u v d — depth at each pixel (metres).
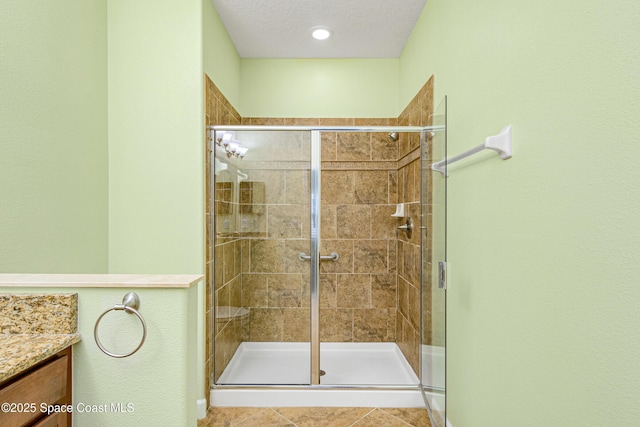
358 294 2.90
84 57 1.70
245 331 2.27
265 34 2.51
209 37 2.07
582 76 0.80
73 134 1.62
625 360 0.70
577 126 0.82
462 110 1.52
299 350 2.24
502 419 1.18
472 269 1.42
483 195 1.31
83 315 1.00
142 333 1.00
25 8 1.33
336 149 2.88
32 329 0.97
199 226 1.93
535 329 0.99
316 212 2.27
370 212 2.89
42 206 1.43
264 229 2.29
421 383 2.10
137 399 1.01
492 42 1.24
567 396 0.86
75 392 1.00
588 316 0.79
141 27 1.92
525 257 1.04
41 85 1.42
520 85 1.06
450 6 1.67
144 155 1.92
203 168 1.94
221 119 2.31
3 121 1.24
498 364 1.21
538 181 0.97
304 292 2.27
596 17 0.76
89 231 1.75
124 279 1.04
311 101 2.94
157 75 1.91
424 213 2.04
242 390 2.07
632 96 0.67
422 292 2.07
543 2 0.94
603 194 0.75
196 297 1.09
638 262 0.67
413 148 2.40
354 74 2.92
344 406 2.07
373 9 2.20
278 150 2.27
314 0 2.11
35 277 1.06
